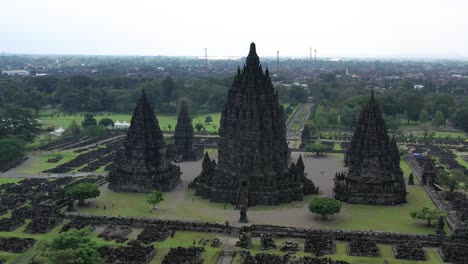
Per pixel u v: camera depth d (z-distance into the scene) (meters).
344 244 116.88
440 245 115.38
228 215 136.25
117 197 155.00
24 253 107.25
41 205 139.88
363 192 149.62
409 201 152.75
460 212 135.00
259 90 150.50
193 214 137.00
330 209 128.62
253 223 129.88
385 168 149.62
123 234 121.19
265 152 148.75
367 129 150.50
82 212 138.00
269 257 104.62
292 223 130.38
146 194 159.00
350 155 160.38
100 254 106.69
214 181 150.88
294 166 158.75
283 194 149.12
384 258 107.50
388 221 132.75
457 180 164.62
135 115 162.88
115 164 181.62
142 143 161.25
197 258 105.31
